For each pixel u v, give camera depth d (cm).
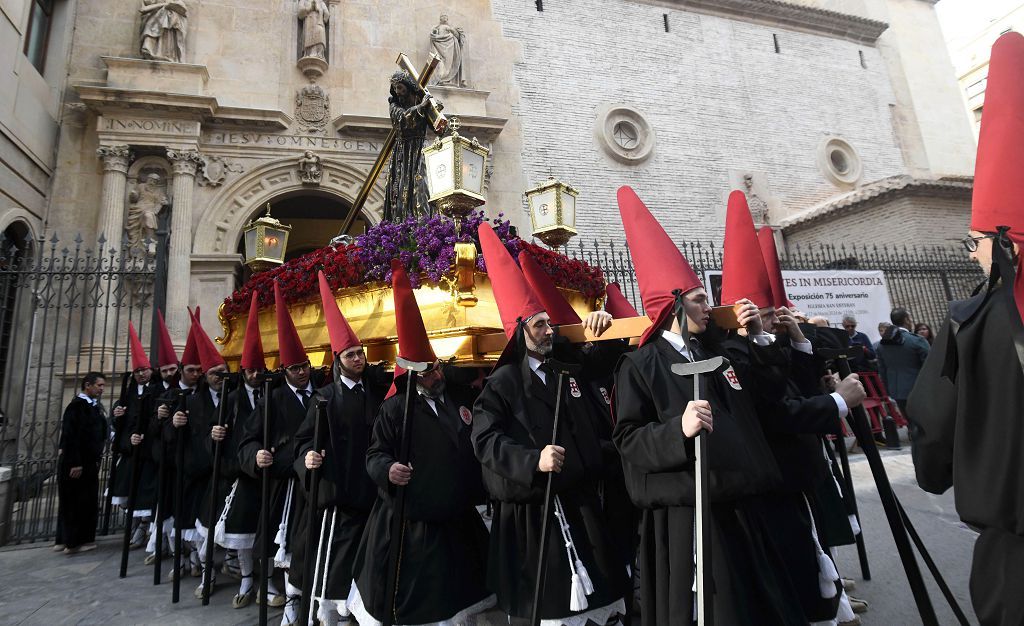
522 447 232
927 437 175
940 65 1856
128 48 1064
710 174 1470
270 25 1151
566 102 1375
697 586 173
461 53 1266
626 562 280
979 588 165
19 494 678
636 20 1512
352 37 1202
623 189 260
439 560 264
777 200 1516
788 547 218
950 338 168
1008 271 155
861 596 313
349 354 326
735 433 204
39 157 940
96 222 966
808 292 892
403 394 285
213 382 432
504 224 422
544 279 306
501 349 334
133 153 994
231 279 993
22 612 379
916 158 1719
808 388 259
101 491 697
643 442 200
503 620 305
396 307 274
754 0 1631
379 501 284
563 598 229
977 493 157
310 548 289
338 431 314
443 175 388
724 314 240
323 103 1136
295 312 460
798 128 1600
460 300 352
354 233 1409
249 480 387
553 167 1321
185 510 447
